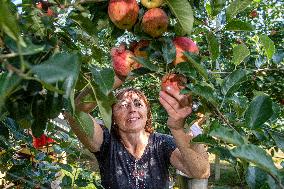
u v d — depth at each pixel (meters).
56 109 1.12
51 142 2.64
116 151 2.54
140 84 4.49
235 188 6.23
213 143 0.95
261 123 1.01
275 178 0.79
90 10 1.39
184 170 2.45
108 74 1.02
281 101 3.75
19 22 1.11
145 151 2.52
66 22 1.38
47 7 1.27
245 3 1.22
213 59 1.30
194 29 1.40
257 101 1.02
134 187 2.48
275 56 1.58
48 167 2.39
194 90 1.06
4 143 2.09
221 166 9.23
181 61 1.27
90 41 1.49
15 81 0.81
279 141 1.08
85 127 1.28
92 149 2.55
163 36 1.30
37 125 1.15
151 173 2.50
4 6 0.68
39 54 1.06
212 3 1.27
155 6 1.30
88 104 1.79
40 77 0.71
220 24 1.32
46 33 1.18
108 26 1.43
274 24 6.08
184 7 1.21
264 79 3.37
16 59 0.90
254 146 0.80
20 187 2.19
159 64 1.30
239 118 1.16
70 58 0.78
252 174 0.87
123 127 2.47
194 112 1.32
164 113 4.55
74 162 2.86
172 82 1.25
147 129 2.65
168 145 2.51
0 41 0.88
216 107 1.08
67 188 2.35
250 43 3.76
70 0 1.27
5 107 1.10
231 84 1.11
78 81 1.18
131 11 1.30
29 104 1.11
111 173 2.53
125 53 1.37
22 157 2.44
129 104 2.48
